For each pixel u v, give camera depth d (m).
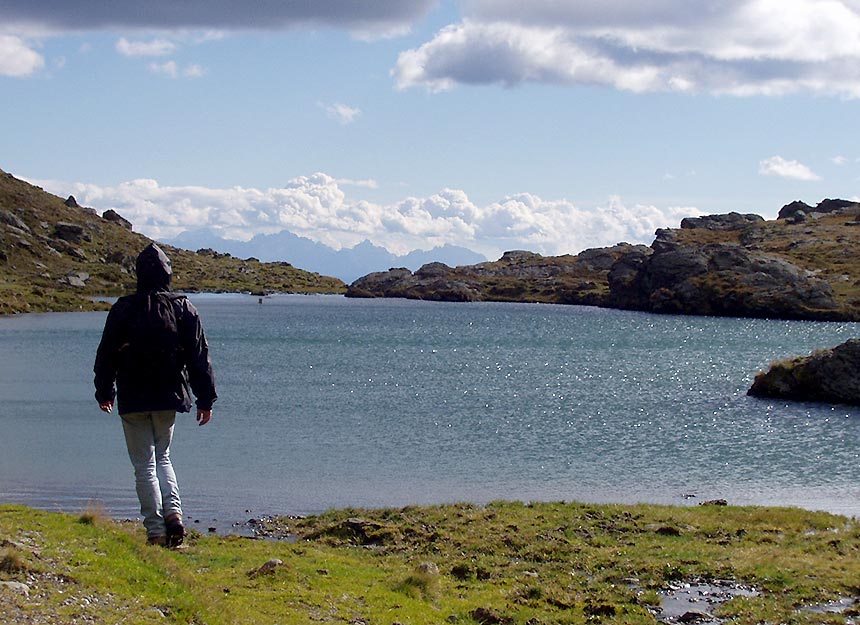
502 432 45.44
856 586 16.77
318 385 66.56
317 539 22.72
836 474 35.50
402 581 16.16
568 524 23.58
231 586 14.06
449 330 146.88
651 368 84.88
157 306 12.30
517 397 61.00
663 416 52.41
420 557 20.08
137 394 12.31
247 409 52.69
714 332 144.38
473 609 15.01
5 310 175.38
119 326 12.16
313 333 134.50
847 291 191.38
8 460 35.12
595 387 68.12
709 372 81.25
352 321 171.62
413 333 138.12
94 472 32.88
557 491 31.53
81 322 151.00
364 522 23.28
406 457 37.78
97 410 50.12
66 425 44.53
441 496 30.30
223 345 108.12
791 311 185.50
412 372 78.25
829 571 17.95
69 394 57.69
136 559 12.06
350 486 31.67
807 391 60.66
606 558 19.53
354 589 15.17
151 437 12.83
